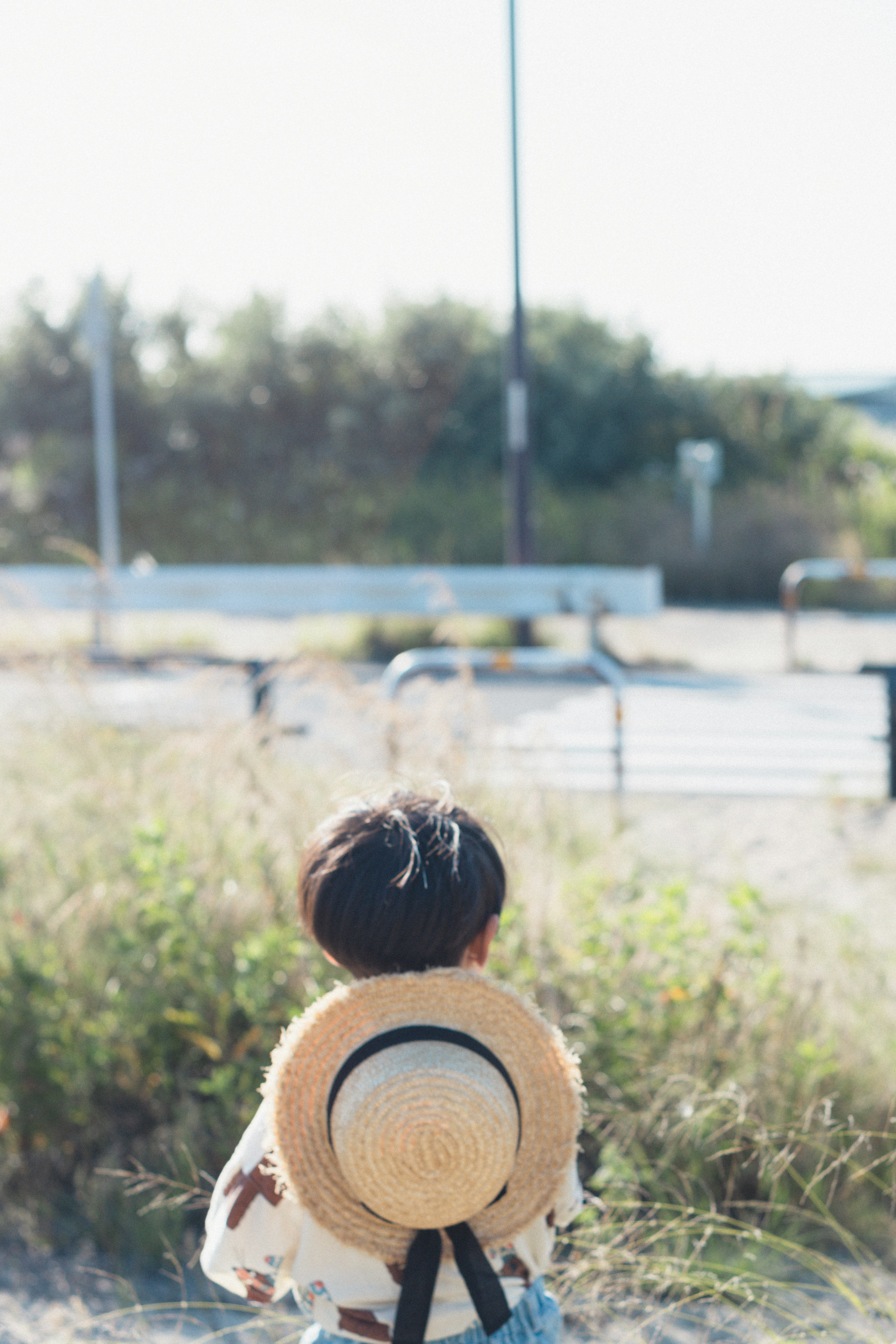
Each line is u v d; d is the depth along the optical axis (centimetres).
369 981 134
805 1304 264
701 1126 286
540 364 2205
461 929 140
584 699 957
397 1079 126
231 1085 316
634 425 2198
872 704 933
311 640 1245
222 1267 144
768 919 435
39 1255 297
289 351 2206
